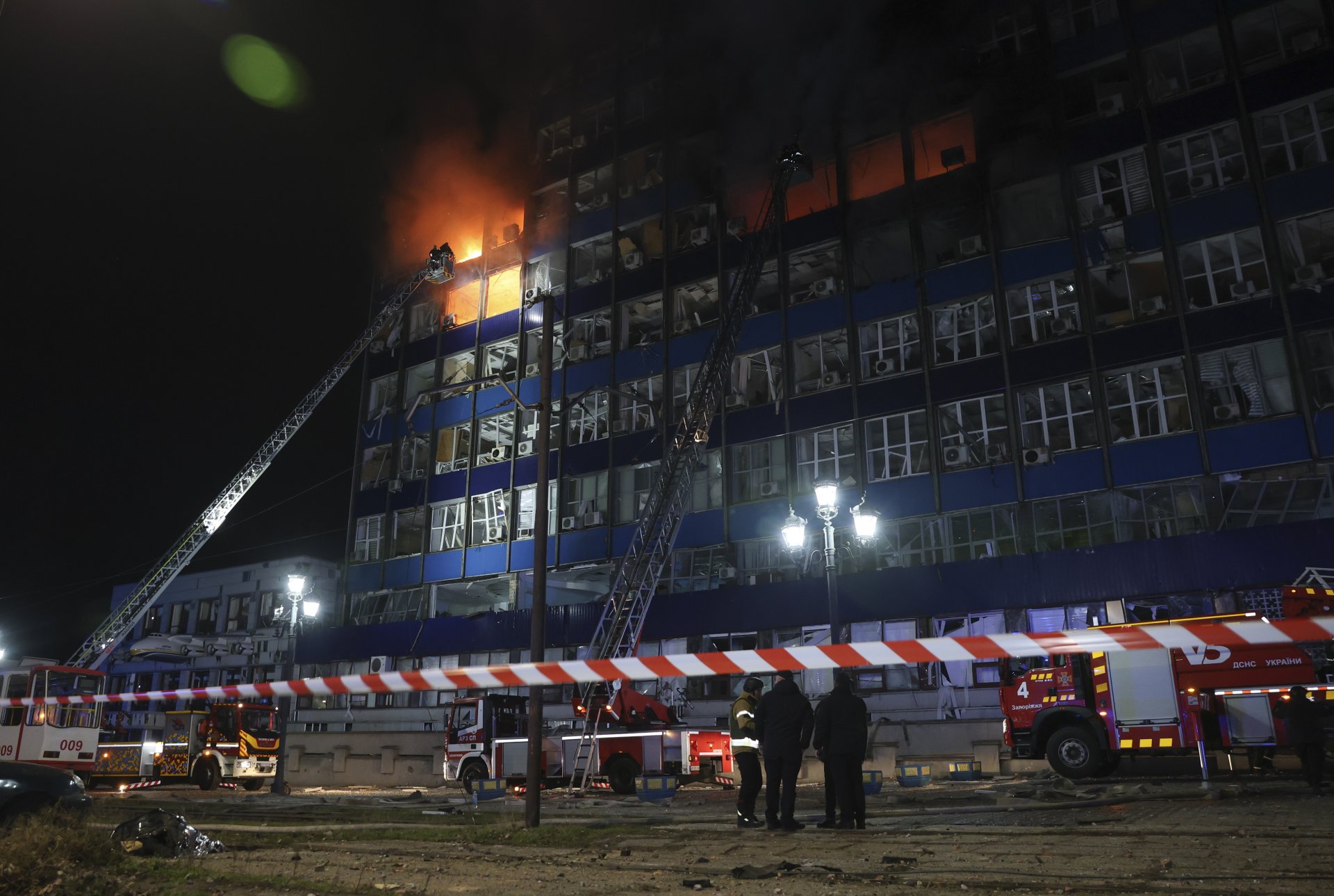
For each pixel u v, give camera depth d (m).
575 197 42.50
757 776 10.94
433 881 6.88
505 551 39.19
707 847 8.72
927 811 12.10
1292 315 26.48
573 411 39.31
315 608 28.53
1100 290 29.81
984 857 7.34
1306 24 28.52
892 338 32.91
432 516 41.97
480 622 38.16
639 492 36.66
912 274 32.78
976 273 31.62
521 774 20.34
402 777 28.31
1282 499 25.66
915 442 31.48
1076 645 5.50
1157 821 9.47
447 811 15.18
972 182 32.16
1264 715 14.75
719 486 34.81
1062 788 14.14
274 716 27.91
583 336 40.31
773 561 33.03
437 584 40.69
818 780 21.81
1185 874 6.21
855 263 34.03
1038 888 5.91
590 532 37.09
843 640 30.22
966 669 27.91
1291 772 15.80
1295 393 25.97
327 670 42.38
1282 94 28.19
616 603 31.61
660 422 36.94
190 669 49.47
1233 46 29.27
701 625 32.69
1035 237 30.98
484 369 42.66
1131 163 30.03
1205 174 28.86
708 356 34.78
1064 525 28.47
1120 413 28.50
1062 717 16.16
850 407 32.81
